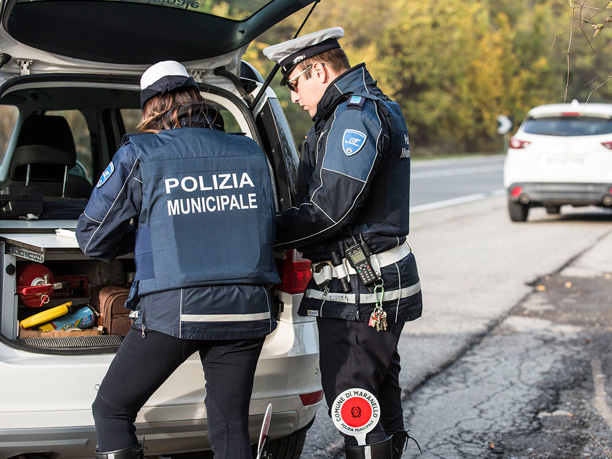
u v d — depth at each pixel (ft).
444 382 17.63
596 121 42.01
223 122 9.82
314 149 10.36
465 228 42.37
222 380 9.25
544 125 42.93
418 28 138.21
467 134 155.53
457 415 15.70
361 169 9.50
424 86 145.28
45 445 9.70
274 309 11.23
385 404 11.61
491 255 33.83
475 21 158.20
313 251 10.18
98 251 9.29
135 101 16.90
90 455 9.96
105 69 11.87
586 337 21.24
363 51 125.70
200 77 12.45
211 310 8.79
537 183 42.47
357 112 9.70
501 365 18.83
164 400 10.00
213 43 11.85
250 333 9.04
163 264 8.80
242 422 9.34
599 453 13.85
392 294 10.09
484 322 22.81
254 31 11.71
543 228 42.27
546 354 19.70
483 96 154.40
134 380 9.05
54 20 10.82
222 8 11.27
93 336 10.52
